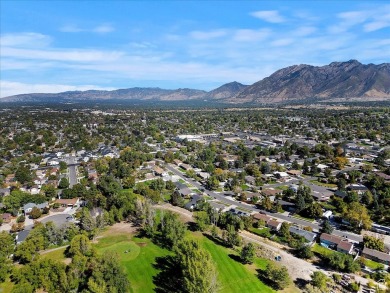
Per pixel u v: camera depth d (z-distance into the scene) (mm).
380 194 177250
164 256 121625
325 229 139625
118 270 96625
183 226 133375
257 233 143625
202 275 89312
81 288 96312
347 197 172500
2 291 98250
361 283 105562
